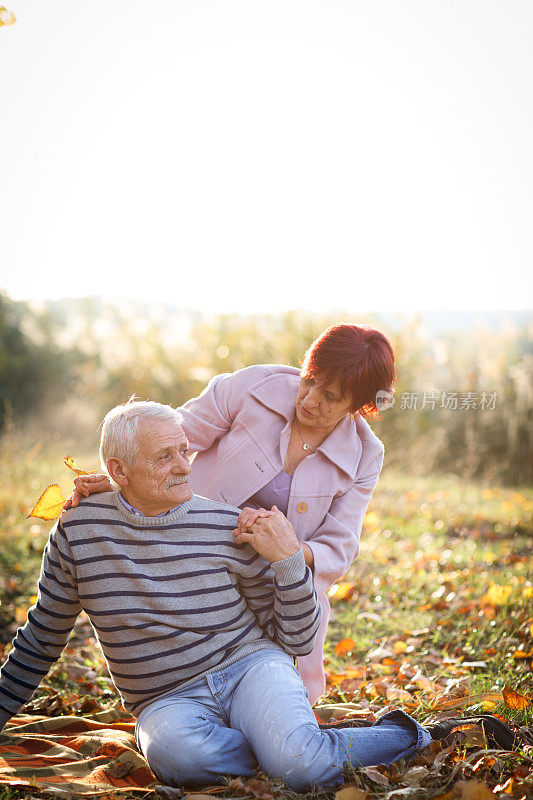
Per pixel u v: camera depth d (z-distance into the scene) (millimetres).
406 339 10250
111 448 2406
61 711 3279
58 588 2492
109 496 2486
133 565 2416
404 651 4082
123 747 2627
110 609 2412
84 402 12961
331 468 2877
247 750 2414
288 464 2885
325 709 3109
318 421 2766
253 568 2520
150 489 2396
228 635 2494
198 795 2229
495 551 6449
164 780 2383
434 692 3324
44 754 2674
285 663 2490
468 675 3594
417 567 5867
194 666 2457
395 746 2420
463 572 5582
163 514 2467
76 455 10688
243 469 2863
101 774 2449
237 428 2896
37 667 2572
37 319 14250
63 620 2527
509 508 8062
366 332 2709
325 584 2824
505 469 9773
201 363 11891
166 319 13062
